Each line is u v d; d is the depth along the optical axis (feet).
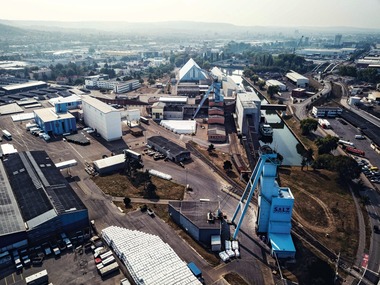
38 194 311.27
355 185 386.73
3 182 337.52
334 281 239.09
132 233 280.51
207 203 317.42
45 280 230.27
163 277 225.97
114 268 242.37
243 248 274.16
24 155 398.42
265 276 243.40
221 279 238.27
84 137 521.65
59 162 430.61
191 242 280.10
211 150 488.85
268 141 573.33
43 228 269.85
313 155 482.28
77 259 255.09
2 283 228.84
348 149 490.49
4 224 267.80
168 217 316.19
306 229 301.43
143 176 388.98
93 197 348.79
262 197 276.62
